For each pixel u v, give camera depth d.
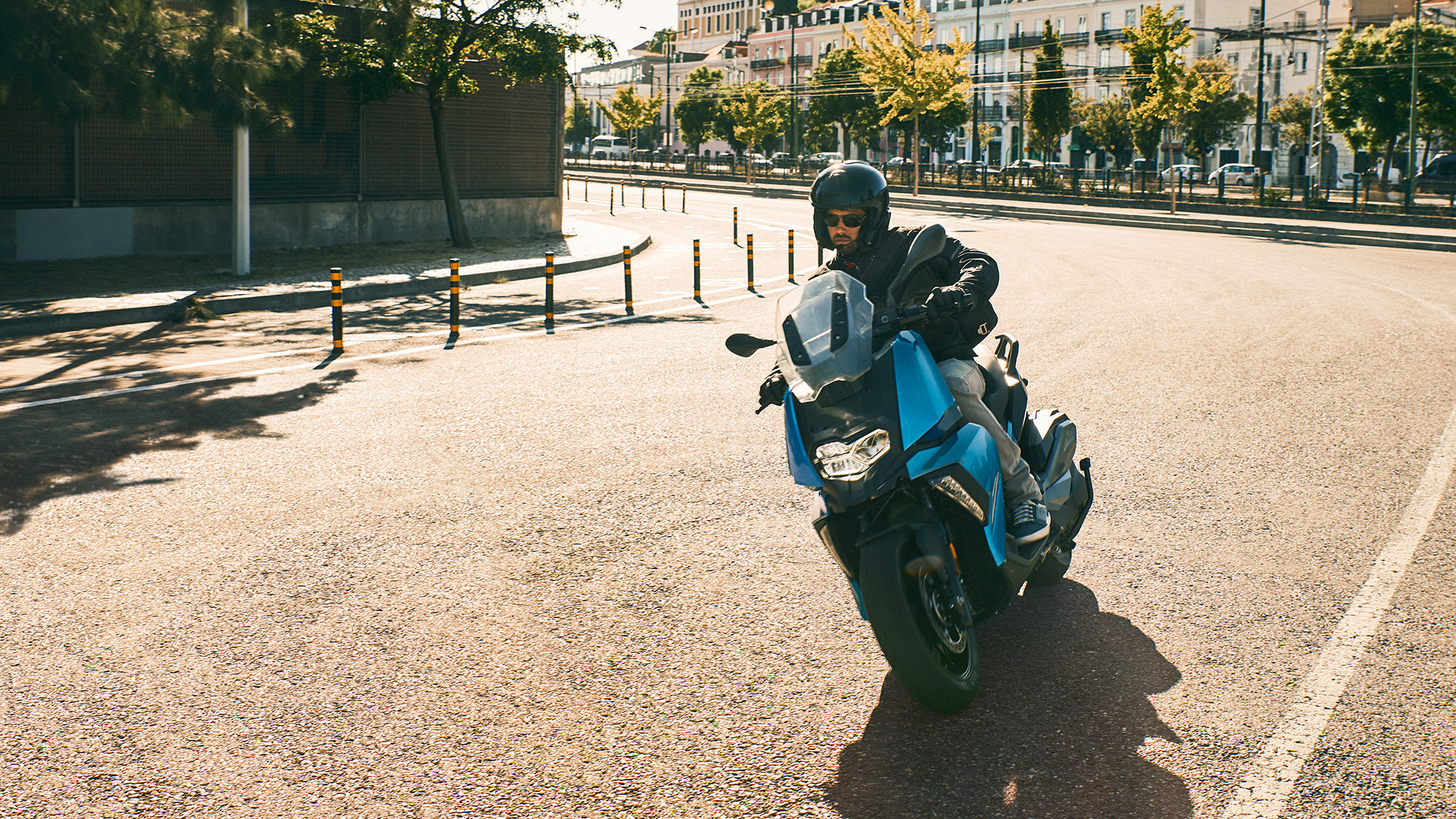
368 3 21.20
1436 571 4.89
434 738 3.45
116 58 14.15
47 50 13.73
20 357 10.66
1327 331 12.40
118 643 4.14
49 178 18.64
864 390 3.30
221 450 7.00
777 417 7.92
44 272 17.22
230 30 15.02
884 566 3.25
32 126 18.33
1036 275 18.91
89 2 13.70
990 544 3.41
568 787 3.16
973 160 72.38
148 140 19.81
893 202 46.38
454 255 21.62
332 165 22.84
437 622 4.36
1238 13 74.62
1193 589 4.69
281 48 15.76
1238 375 9.58
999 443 3.64
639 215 36.97
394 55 21.20
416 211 24.47
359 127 23.16
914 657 3.25
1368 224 35.03
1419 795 3.09
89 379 9.44
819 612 4.44
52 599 4.56
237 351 11.02
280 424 7.73
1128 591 4.68
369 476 6.40
